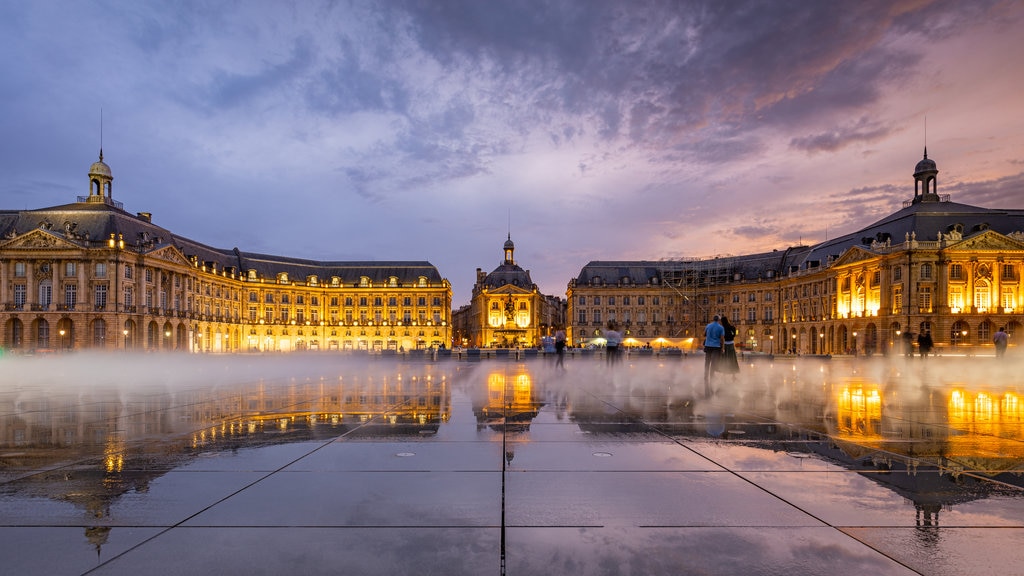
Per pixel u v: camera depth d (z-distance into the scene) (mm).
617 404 13672
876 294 82438
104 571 4094
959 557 4332
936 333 75312
